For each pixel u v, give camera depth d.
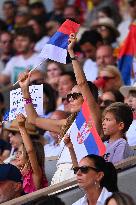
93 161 15.62
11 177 16.98
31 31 30.59
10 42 32.41
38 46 30.97
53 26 31.42
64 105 22.95
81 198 16.16
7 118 20.06
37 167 18.47
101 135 17.91
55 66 26.53
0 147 23.62
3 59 32.41
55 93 25.89
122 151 17.31
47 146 21.41
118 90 22.39
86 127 17.11
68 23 19.03
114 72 23.56
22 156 18.69
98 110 17.88
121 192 15.45
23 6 36.06
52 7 36.50
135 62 25.89
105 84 23.56
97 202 15.51
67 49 19.00
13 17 35.72
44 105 24.48
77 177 15.71
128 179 16.62
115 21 32.94
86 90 17.88
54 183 18.20
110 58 26.00
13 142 20.89
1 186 16.95
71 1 35.62
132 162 16.84
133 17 31.14
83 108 17.19
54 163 20.28
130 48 26.06
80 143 17.17
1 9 37.38
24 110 19.67
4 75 30.97
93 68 26.83
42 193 16.41
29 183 18.47
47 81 26.77
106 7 32.72
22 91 19.47
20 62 30.52
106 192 15.59
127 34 28.70
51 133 21.23
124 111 17.55
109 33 29.44
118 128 17.53
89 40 26.95
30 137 20.00
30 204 16.23
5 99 27.91
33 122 19.44
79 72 18.00
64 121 19.16
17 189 17.06
